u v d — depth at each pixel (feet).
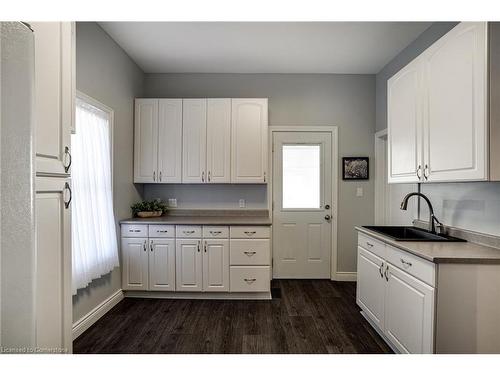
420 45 9.19
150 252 10.19
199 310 9.26
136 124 11.24
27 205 2.98
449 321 5.17
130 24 8.60
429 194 8.54
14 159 2.86
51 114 4.02
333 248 12.37
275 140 12.41
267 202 12.30
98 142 8.56
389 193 11.83
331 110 12.39
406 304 6.11
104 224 8.80
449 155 5.78
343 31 9.00
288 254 12.37
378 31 8.98
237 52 10.46
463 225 7.01
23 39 2.95
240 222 10.09
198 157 11.22
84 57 7.88
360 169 12.31
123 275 10.21
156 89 12.34
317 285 11.70
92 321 8.25
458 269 5.17
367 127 12.37
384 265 7.13
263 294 10.28
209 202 12.35
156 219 10.74
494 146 4.86
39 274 3.82
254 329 7.99
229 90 12.35
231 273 10.14
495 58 4.83
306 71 12.16
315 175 12.36
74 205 7.23
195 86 12.34
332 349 6.98
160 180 11.24
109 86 9.31
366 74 12.37
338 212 12.40
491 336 5.14
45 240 3.92
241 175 11.22
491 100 4.85
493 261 5.12
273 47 10.07
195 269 10.15
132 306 9.57
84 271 7.53
